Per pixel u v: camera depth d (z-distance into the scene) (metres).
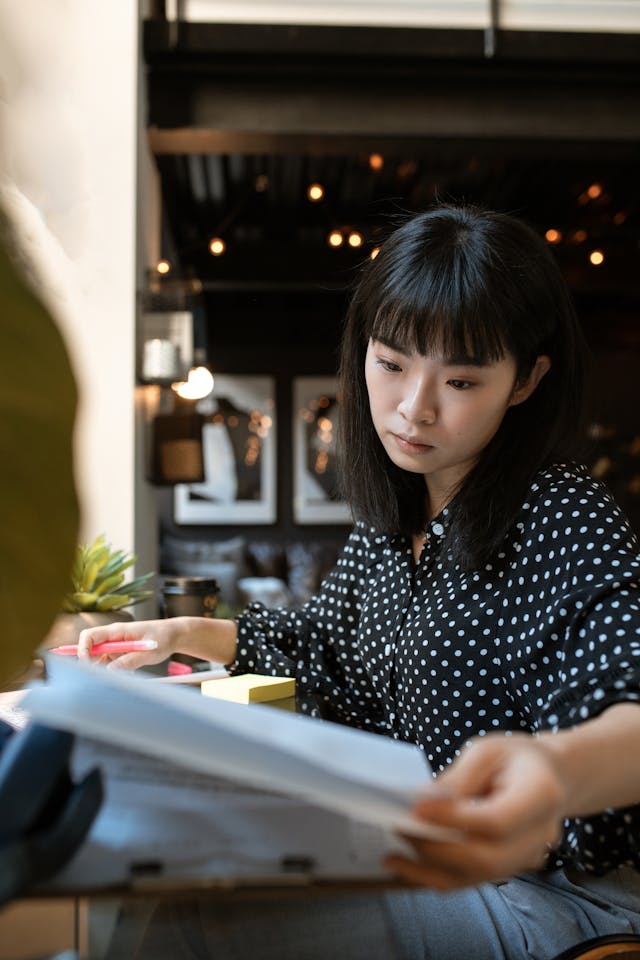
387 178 6.05
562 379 1.00
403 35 3.89
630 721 0.56
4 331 0.26
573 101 4.08
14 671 0.26
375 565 1.19
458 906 0.78
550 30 3.92
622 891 0.84
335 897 0.68
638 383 8.52
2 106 0.27
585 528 0.89
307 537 8.25
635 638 0.74
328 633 1.24
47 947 0.63
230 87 3.97
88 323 3.02
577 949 0.69
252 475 8.21
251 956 0.66
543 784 0.42
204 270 6.85
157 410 3.70
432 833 0.38
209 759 0.35
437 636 0.97
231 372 8.27
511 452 0.98
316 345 8.34
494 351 0.91
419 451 0.96
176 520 8.16
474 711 0.96
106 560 1.60
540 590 0.91
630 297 8.31
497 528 0.94
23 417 0.26
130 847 0.40
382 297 0.95
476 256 0.92
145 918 0.68
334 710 1.23
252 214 6.71
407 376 0.94
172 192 5.61
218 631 1.23
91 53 3.08
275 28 3.85
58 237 0.32
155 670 1.34
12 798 0.38
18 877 0.36
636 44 3.95
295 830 0.41
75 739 0.40
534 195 6.29
